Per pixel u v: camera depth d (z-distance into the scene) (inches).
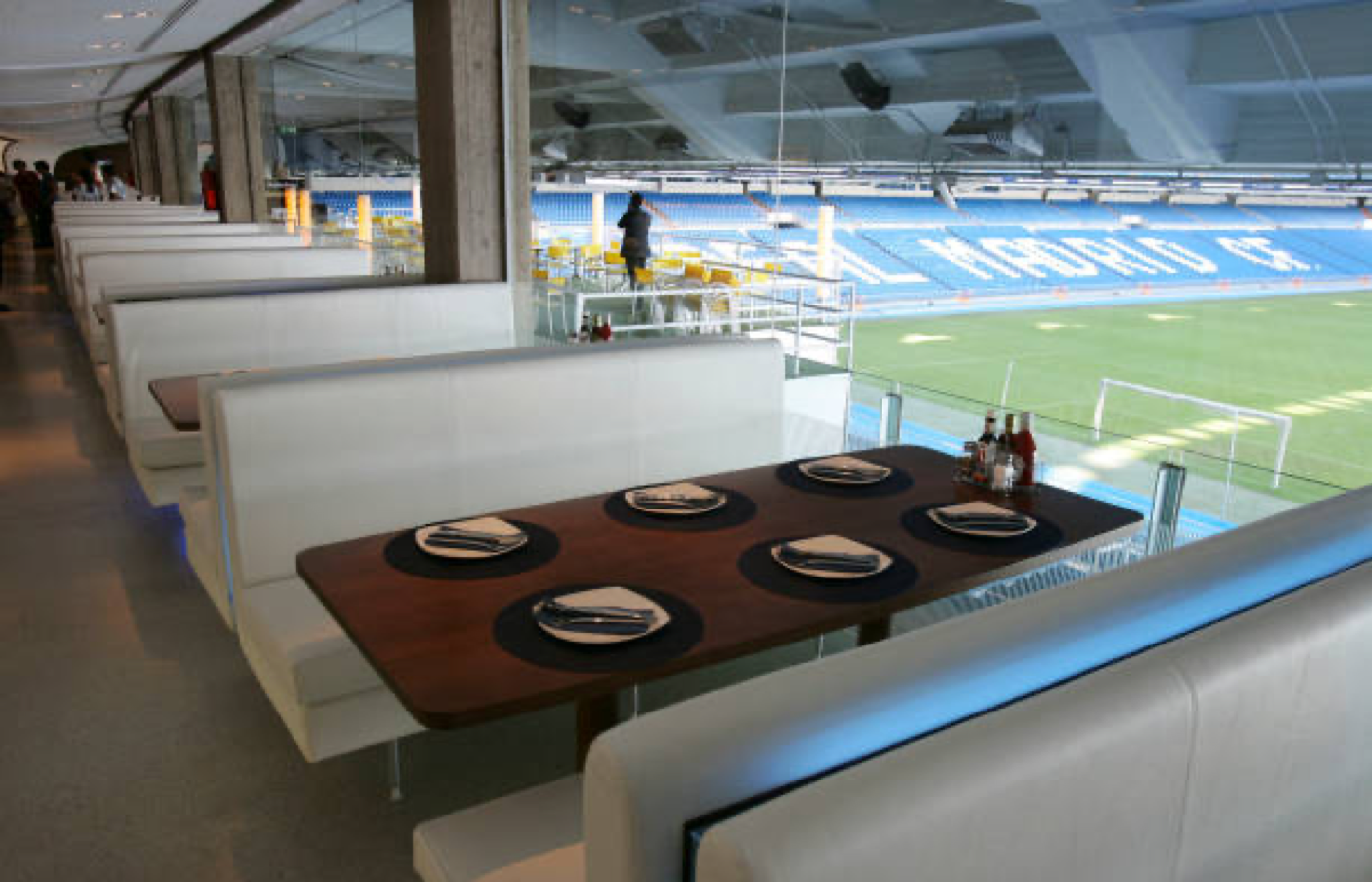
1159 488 92.3
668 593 67.8
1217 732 40.4
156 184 647.1
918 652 41.4
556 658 58.3
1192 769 39.9
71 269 313.9
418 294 186.7
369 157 325.4
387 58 303.3
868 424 126.7
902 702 39.4
